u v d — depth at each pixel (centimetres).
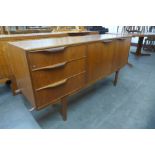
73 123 134
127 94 185
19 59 100
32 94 98
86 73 134
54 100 112
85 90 194
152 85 212
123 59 198
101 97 178
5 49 150
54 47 97
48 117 142
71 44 108
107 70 167
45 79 99
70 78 118
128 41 195
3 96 176
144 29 449
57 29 328
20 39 158
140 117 142
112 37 159
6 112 147
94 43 130
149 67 295
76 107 158
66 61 109
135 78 238
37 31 291
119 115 145
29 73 89
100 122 135
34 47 89
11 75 163
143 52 435
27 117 141
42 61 92
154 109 155
